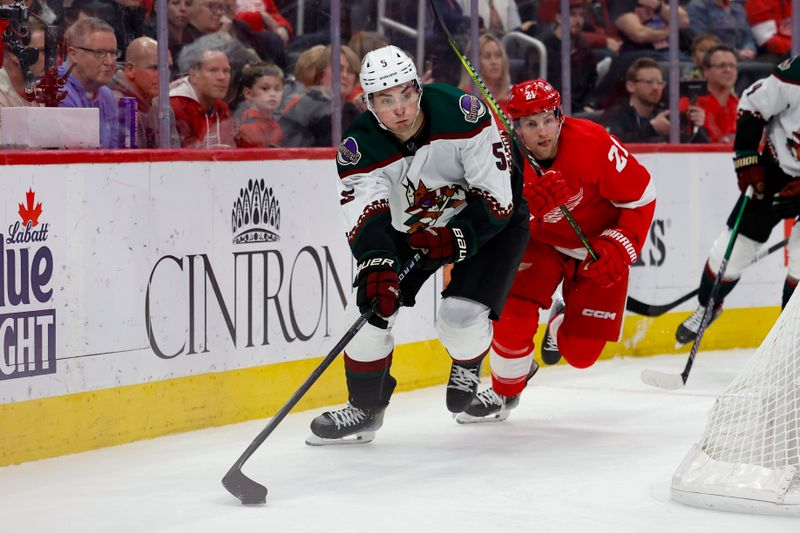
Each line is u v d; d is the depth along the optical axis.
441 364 10.72
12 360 7.29
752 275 13.27
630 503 6.07
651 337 12.66
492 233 7.12
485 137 6.96
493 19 11.98
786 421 6.06
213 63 9.91
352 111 11.10
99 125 8.88
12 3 8.56
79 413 7.71
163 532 5.52
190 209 8.45
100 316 7.84
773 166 10.98
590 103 12.91
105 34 9.12
